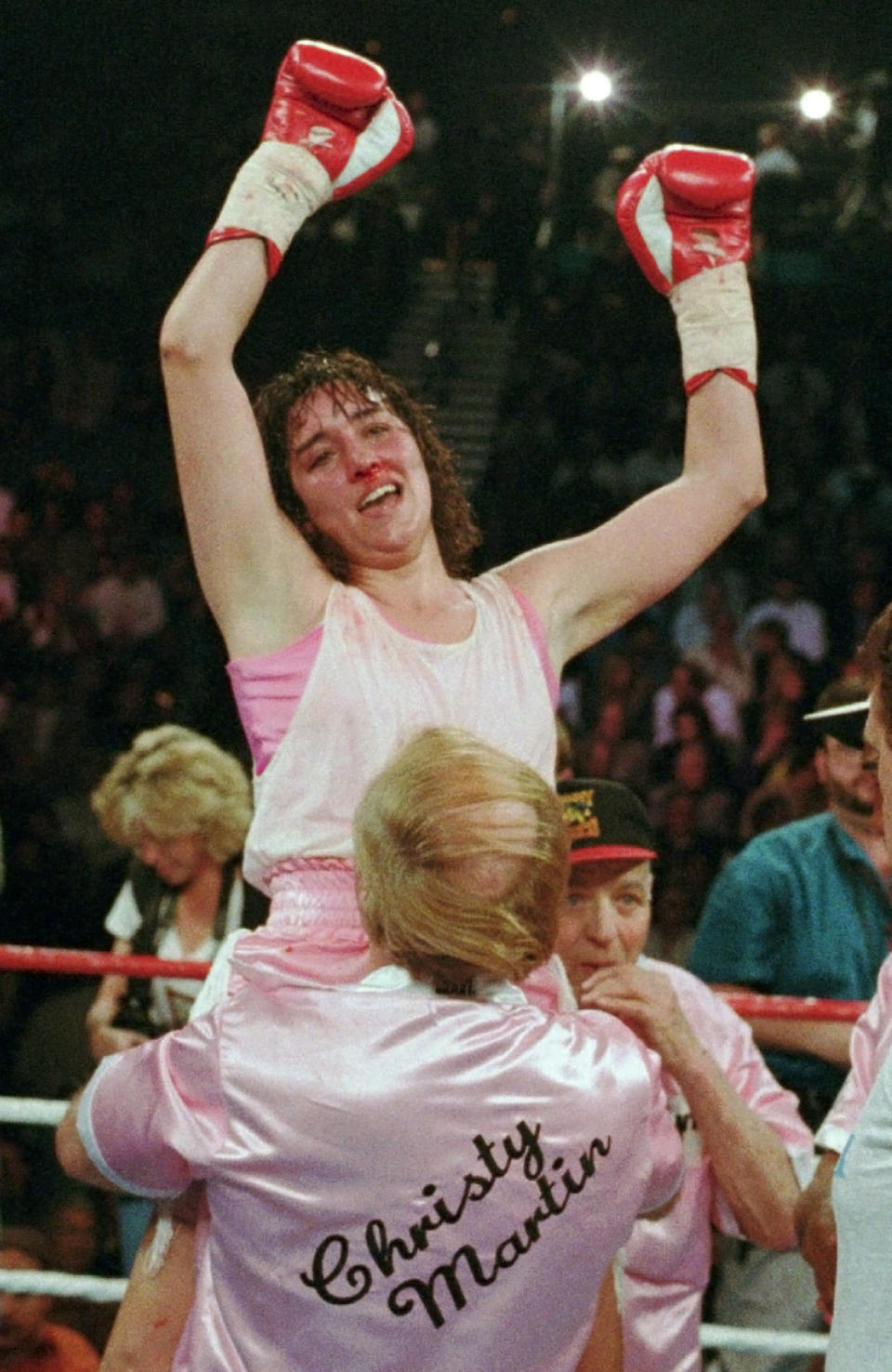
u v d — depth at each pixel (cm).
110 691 1520
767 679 1454
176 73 2356
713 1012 370
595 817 351
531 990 293
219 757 561
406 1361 247
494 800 254
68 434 1997
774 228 2297
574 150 2397
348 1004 253
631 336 2083
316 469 307
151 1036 564
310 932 284
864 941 491
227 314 295
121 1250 596
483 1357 249
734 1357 455
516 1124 250
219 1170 249
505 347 2144
